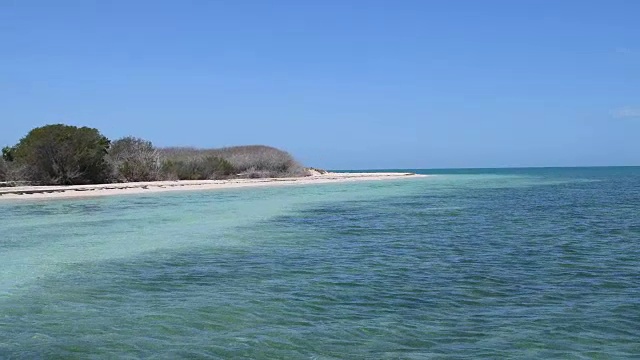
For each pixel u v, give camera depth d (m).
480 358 7.01
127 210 28.12
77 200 34.66
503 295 10.17
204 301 9.77
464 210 28.47
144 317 8.79
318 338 7.78
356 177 86.44
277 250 15.49
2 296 10.23
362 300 9.83
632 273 12.05
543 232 19.27
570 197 38.84
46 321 8.61
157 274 12.18
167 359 6.97
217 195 40.97
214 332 8.05
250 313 9.01
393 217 24.89
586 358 6.99
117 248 15.85
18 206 30.08
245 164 77.38
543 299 9.85
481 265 13.05
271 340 7.69
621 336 7.81
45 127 48.09
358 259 13.95
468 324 8.42
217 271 12.48
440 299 9.89
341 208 29.97
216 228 20.66
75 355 7.12
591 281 11.29
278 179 69.81
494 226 21.12
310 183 64.56
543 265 13.04
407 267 12.82
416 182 70.38
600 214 25.77
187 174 64.69
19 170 46.06
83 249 15.66
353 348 7.39
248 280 11.50
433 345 7.51
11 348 7.38
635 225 21.23
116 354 7.16
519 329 8.16
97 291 10.59
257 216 25.31
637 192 45.25
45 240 17.42
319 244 16.59
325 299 9.88
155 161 59.75
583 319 8.62
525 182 70.56
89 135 50.03
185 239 17.72
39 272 12.45
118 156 58.25
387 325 8.38
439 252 15.00
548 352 7.20
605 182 69.44
